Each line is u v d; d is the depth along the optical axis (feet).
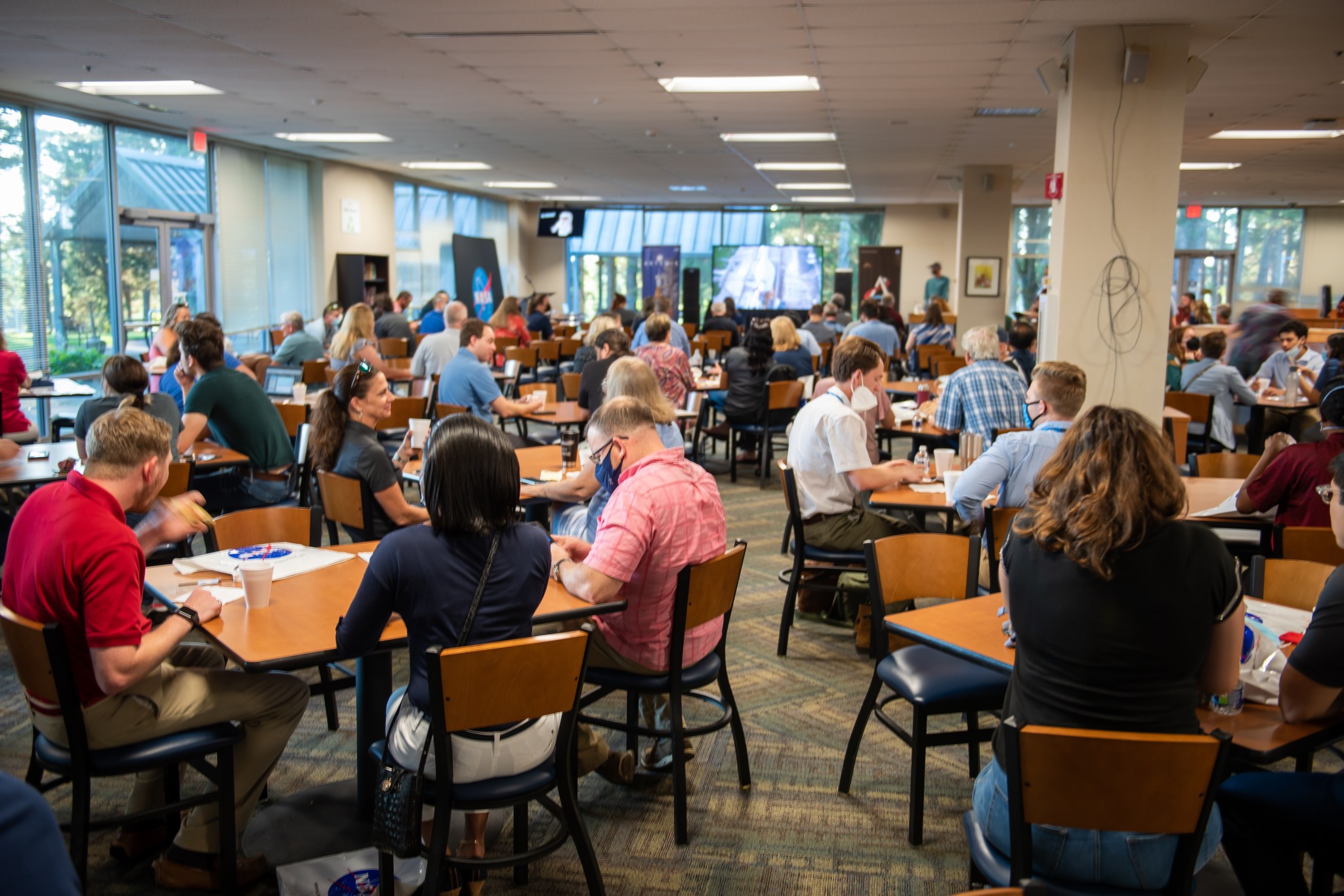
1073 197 20.29
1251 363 31.76
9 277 29.25
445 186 57.21
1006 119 30.73
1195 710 5.79
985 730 8.93
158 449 7.19
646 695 9.88
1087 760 5.29
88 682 7.01
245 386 15.25
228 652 7.07
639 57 22.61
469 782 6.96
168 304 35.88
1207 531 5.73
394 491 11.44
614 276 71.05
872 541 9.34
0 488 14.10
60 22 20.01
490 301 59.26
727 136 35.24
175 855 7.91
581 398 20.86
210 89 27.61
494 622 6.99
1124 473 5.62
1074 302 20.56
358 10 18.89
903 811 9.48
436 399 20.74
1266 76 24.00
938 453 13.91
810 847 8.82
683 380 23.79
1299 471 10.82
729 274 67.00
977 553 9.46
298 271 44.55
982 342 17.03
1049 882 5.75
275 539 10.20
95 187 32.45
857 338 13.64
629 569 8.34
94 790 9.45
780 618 15.14
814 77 24.93
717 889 8.18
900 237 66.69
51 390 23.09
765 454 24.75
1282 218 63.72
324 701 11.84
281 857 8.34
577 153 41.27
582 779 10.11
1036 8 18.21
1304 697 6.05
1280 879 6.68
